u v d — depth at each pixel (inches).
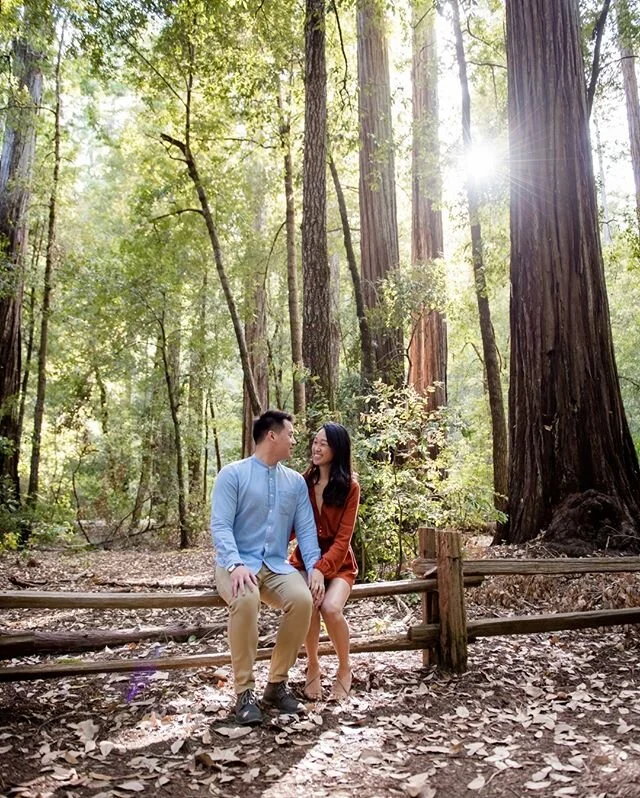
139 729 130.2
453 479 269.1
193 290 752.3
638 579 229.3
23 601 130.7
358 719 134.6
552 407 319.3
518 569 169.5
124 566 448.1
